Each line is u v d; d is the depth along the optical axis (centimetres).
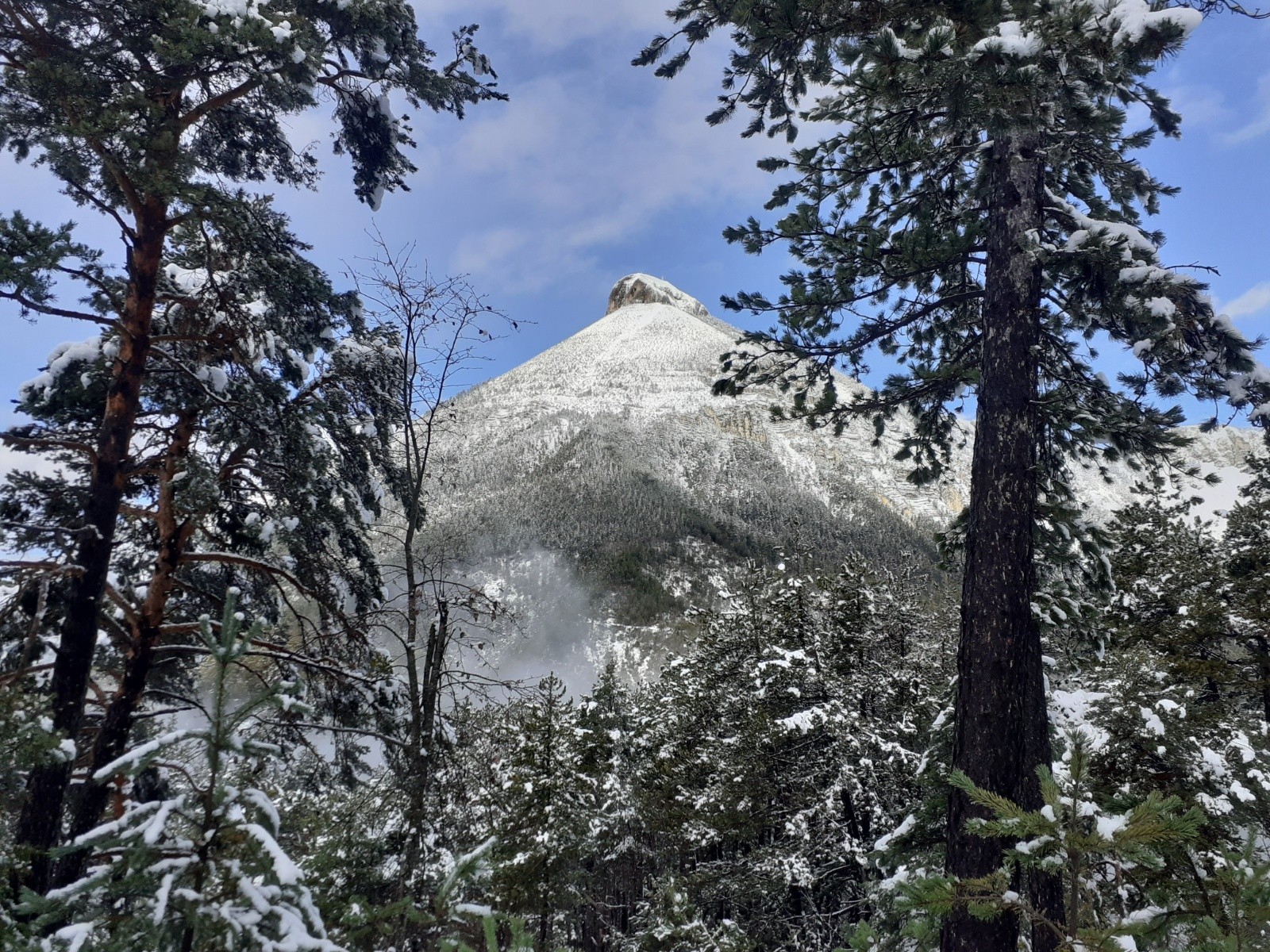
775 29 679
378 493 1121
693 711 2466
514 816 1580
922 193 876
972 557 654
